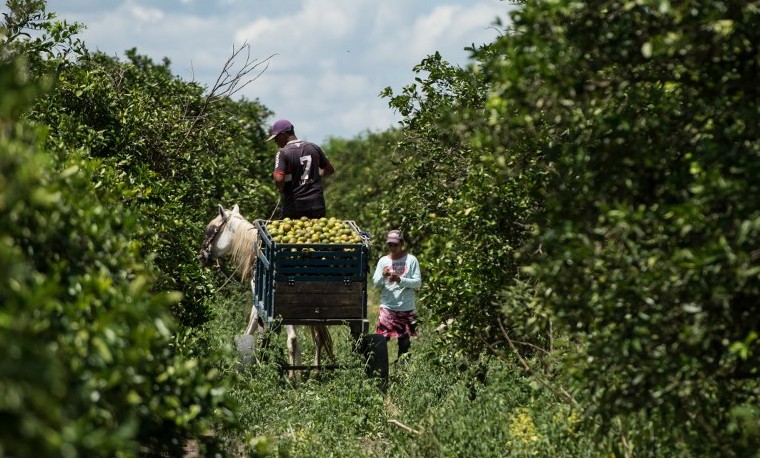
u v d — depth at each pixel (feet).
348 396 75.15
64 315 34.19
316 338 92.17
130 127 103.45
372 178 222.28
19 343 26.04
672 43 37.63
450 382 76.59
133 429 28.30
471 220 74.13
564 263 41.78
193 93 136.87
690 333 38.68
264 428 70.64
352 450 65.72
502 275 73.20
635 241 40.42
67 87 96.02
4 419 24.97
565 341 51.47
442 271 77.41
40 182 36.42
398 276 98.78
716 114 41.22
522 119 40.60
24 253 36.27
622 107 42.91
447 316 78.74
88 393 32.45
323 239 85.61
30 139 38.81
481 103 86.43
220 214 96.94
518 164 47.70
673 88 43.50
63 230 38.73
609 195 42.01
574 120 42.29
